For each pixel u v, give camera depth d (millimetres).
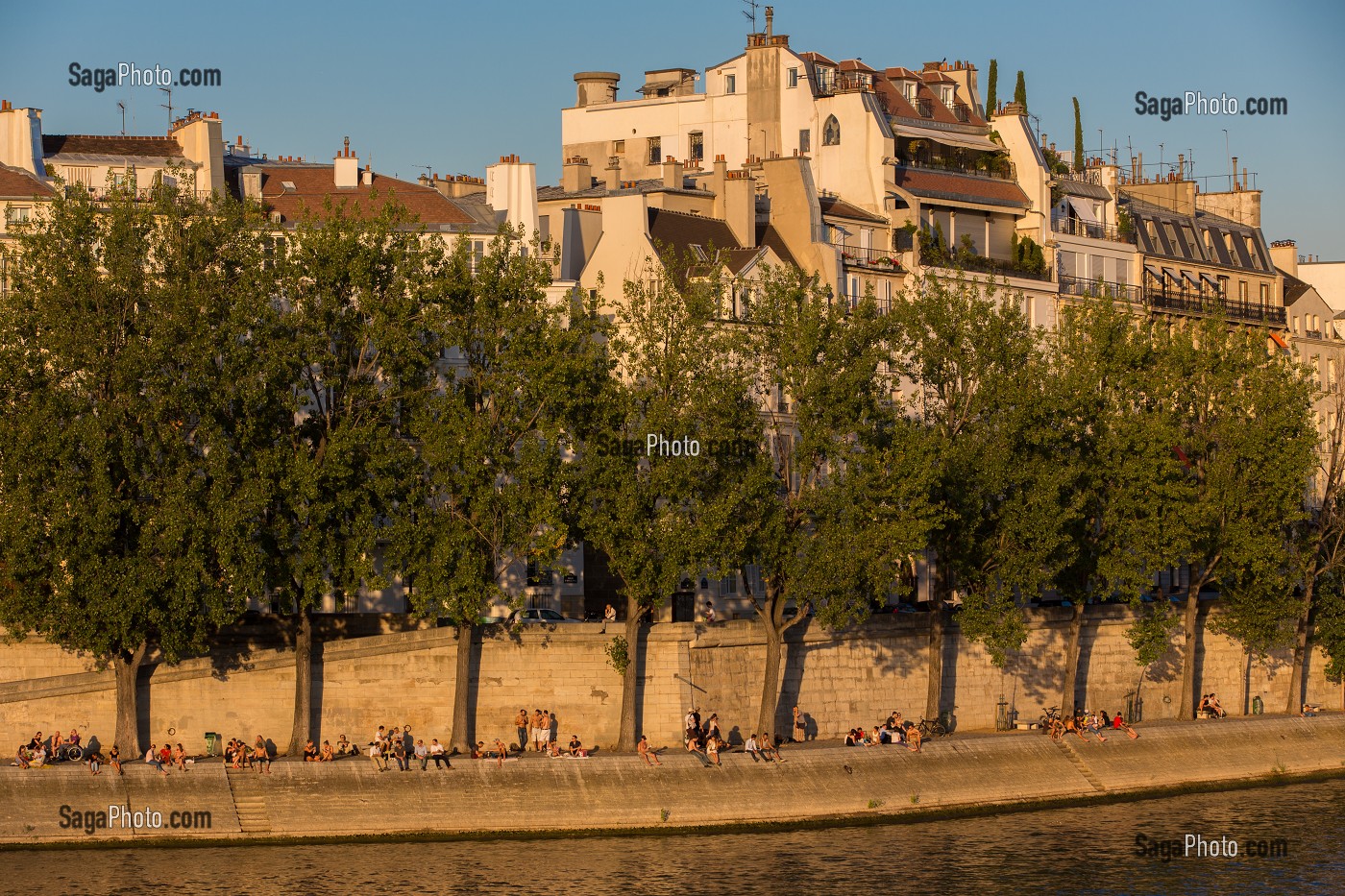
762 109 149000
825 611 103312
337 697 100438
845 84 146000
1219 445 124938
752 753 101375
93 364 94188
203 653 98625
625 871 90688
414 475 98188
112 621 92250
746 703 107750
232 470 94938
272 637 102062
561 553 107812
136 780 92875
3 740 96375
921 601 128875
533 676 102812
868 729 111938
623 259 127188
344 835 94000
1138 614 125062
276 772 94625
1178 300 158250
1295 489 122750
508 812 96125
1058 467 113438
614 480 100188
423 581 96938
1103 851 98062
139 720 97562
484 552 98750
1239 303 164625
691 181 143875
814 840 97750
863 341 107875
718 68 155625
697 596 119375
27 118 117750
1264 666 131375
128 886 85750
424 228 101812
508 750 101625
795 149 146875
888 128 141000
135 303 95812
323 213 123062
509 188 127438
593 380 101250
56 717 96938
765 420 110062
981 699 117188
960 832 101062
